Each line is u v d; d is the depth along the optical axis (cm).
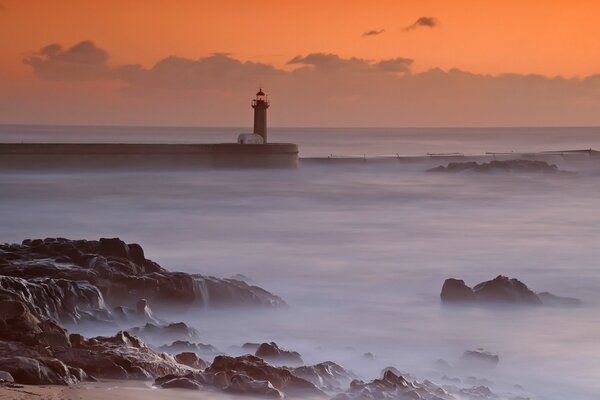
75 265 4550
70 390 1958
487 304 5459
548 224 12306
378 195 17138
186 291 4562
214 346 3638
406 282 6694
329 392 2470
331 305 5406
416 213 13888
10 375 1986
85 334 3697
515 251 9112
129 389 2061
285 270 7250
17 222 11406
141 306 4122
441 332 4700
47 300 3778
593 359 4062
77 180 17112
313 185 18738
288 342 4206
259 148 19812
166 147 18938
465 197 17250
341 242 9594
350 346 4166
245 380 2192
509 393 3234
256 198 15638
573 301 5594
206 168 19225
